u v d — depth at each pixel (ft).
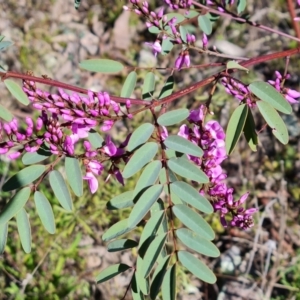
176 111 0.88
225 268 1.80
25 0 2.45
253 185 1.93
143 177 0.81
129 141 0.83
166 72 2.19
